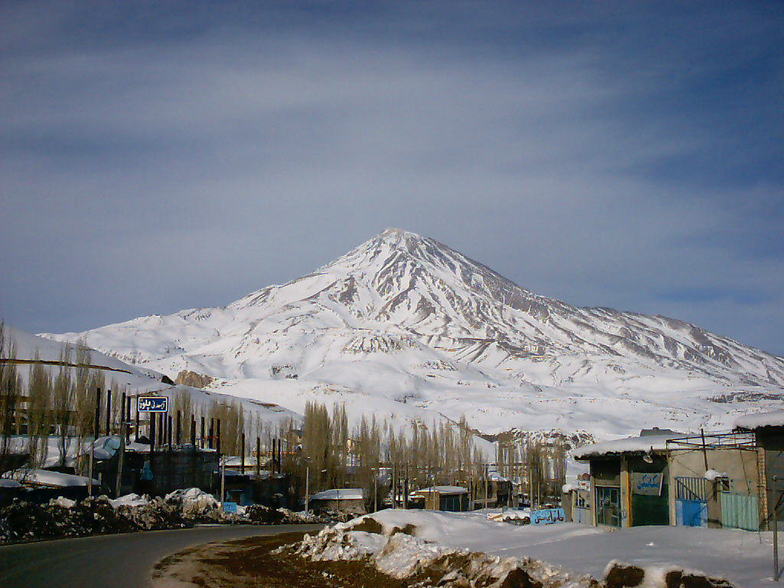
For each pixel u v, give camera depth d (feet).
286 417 639.76
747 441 142.92
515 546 126.00
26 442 261.24
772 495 120.78
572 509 202.18
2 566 99.04
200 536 170.50
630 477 157.38
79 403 280.92
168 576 97.35
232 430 420.36
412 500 397.80
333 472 404.57
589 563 91.20
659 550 98.89
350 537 127.95
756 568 80.94
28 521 145.48
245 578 98.99
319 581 98.53
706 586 68.95
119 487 232.94
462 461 490.49
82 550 122.93
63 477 233.96
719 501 134.62
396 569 97.86
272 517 272.31
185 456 310.86
